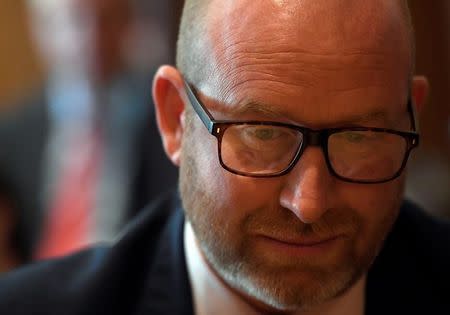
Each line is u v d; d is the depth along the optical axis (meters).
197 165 1.47
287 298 1.42
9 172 3.00
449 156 3.81
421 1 3.85
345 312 1.66
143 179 2.88
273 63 1.33
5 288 1.80
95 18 2.95
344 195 1.39
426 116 3.89
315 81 1.32
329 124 1.34
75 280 1.79
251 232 1.41
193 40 1.47
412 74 1.46
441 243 1.79
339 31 1.33
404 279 1.73
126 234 1.81
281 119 1.34
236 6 1.38
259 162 1.38
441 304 1.72
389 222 1.48
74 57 2.99
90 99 2.99
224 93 1.38
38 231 2.94
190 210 1.52
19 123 3.05
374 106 1.35
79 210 2.90
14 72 4.49
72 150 2.97
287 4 1.34
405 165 1.42
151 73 3.07
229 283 1.55
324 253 1.41
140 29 3.37
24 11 4.54
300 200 1.33
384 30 1.37
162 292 1.71
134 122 2.94
